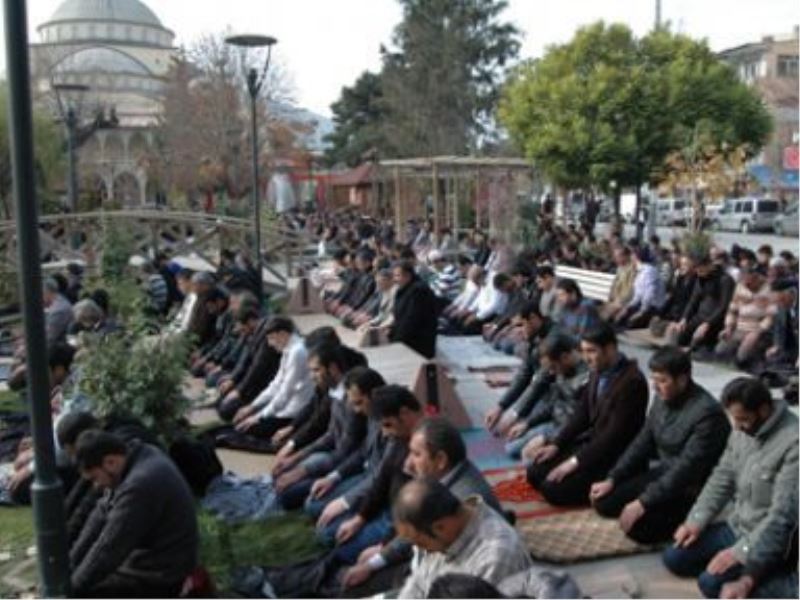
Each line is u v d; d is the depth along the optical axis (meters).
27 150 3.84
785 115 40.22
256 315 8.41
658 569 4.64
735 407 4.17
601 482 5.30
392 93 41.66
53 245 16.70
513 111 21.97
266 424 6.96
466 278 14.45
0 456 6.92
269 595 4.55
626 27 21.31
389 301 10.68
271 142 37.62
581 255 16.81
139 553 3.96
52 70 38.12
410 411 4.45
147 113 53.03
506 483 5.96
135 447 4.11
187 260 18.67
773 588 3.94
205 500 5.81
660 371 4.82
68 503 4.62
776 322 9.18
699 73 20.28
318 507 5.38
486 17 41.34
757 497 4.18
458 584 2.46
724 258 12.04
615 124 20.36
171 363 5.91
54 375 6.57
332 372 5.80
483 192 22.72
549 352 6.33
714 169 20.75
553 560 4.72
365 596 4.39
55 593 4.02
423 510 3.10
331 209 40.97
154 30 69.38
